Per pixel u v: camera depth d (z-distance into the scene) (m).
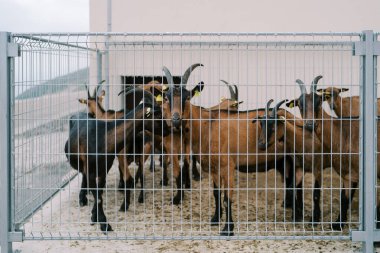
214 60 10.77
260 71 10.55
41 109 6.45
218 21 11.23
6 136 5.05
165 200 7.87
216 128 6.44
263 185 8.81
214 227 6.44
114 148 6.43
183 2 11.22
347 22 11.04
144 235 5.53
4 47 5.02
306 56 10.28
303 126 6.06
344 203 6.34
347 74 9.98
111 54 11.08
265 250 5.59
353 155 6.14
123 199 7.57
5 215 5.06
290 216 6.94
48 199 7.31
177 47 10.90
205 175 9.75
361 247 5.59
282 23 11.13
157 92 6.88
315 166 6.54
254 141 6.61
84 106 9.78
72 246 5.72
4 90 5.03
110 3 11.23
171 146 7.55
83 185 7.49
